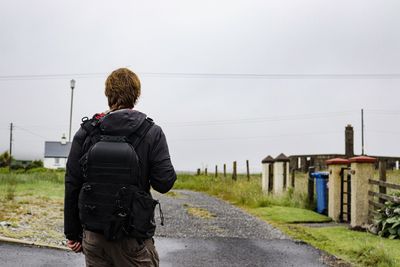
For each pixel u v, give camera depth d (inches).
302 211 521.0
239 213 515.8
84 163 108.0
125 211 104.5
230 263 274.8
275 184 697.6
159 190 111.4
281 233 382.6
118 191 104.9
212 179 1171.3
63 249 280.5
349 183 475.2
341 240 355.6
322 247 329.4
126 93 115.3
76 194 111.6
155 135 111.0
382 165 405.7
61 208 463.2
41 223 363.3
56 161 3462.1
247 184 873.5
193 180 1205.7
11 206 446.6
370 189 420.8
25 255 261.0
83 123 113.3
